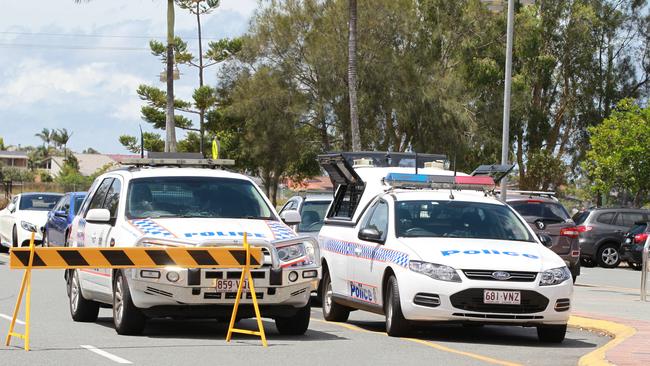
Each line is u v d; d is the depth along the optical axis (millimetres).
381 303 21906
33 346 18703
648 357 17406
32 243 18500
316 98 94062
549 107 107625
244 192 22453
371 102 90562
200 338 20312
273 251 20031
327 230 25891
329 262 25234
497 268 20281
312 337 21016
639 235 52375
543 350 19891
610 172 73875
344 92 91562
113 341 19531
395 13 91750
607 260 55188
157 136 103438
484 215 22578
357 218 24297
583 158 106688
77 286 23406
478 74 98250
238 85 96312
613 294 35594
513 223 22594
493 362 17781
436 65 94188
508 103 47531
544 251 21422
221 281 19594
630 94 106938
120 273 20344
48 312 25766
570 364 17828
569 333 23438
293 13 94562
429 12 99625
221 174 22859
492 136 98500
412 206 22625
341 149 95250
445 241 21328
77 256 18578
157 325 23109
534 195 41719
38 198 50688
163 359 17109
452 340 21328
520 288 20172
